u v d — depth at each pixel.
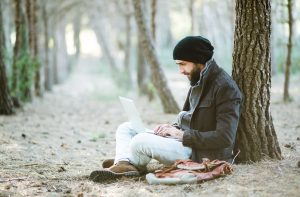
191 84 4.82
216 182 4.51
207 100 4.68
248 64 5.06
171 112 11.40
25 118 10.52
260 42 5.04
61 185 4.88
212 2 23.02
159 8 29.17
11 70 12.67
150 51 11.29
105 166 5.33
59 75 28.56
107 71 35.84
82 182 4.95
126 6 21.30
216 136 4.55
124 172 4.85
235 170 4.80
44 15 19.92
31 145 7.33
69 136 8.47
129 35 21.78
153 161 5.75
